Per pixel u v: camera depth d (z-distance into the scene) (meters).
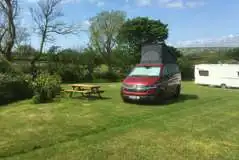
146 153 5.66
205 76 27.59
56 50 31.95
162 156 5.50
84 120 8.67
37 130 7.42
